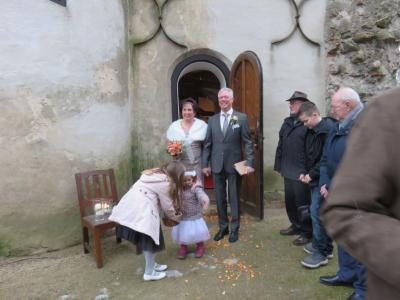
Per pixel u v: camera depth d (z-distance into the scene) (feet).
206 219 15.72
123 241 13.46
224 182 13.30
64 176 12.65
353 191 2.72
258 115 14.33
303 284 9.87
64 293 9.89
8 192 11.58
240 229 14.25
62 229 12.71
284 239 13.14
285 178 12.71
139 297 9.56
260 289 9.73
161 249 10.43
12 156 11.55
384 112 2.81
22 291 10.02
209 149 13.46
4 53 11.21
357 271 8.43
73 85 12.71
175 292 9.74
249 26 16.53
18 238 11.87
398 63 16.81
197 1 16.22
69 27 12.51
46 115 12.11
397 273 2.38
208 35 16.43
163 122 16.75
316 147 10.74
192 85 20.79
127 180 15.46
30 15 11.60
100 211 11.85
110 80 14.21
